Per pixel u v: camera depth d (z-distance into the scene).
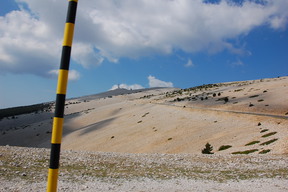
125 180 11.62
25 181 10.30
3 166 13.05
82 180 11.19
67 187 9.59
